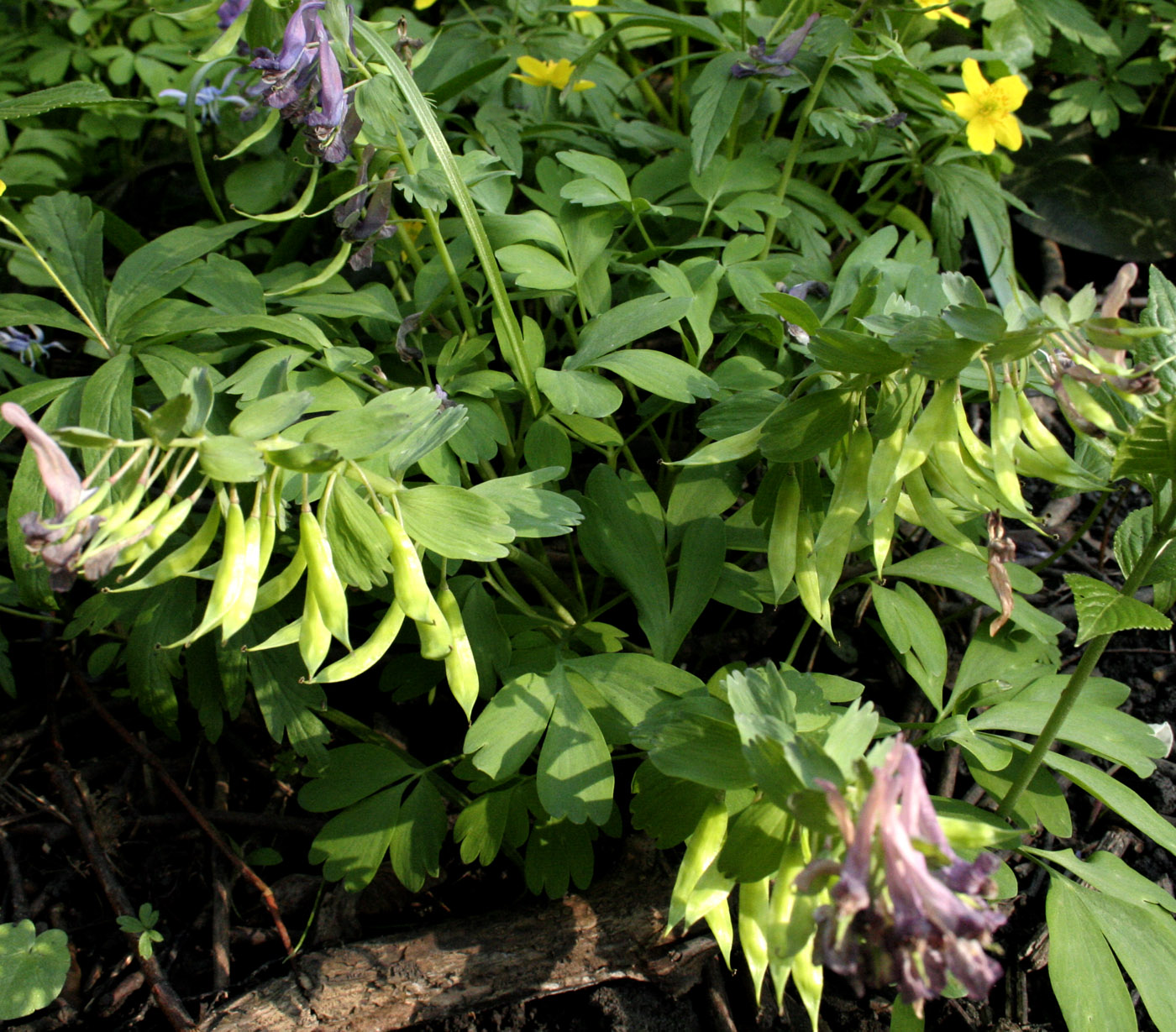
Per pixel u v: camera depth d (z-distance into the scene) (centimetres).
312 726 30
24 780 33
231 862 31
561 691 28
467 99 45
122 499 21
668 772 23
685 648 35
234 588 21
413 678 30
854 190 47
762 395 29
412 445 24
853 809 20
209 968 30
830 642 35
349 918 30
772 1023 29
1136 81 48
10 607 34
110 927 31
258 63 26
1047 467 23
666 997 29
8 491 34
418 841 29
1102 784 26
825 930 19
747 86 37
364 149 30
